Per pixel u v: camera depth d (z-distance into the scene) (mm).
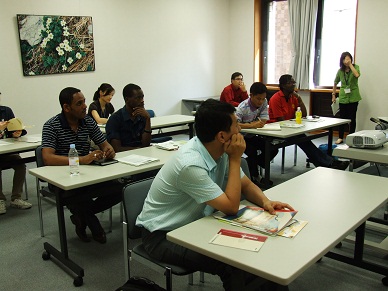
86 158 2609
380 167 3090
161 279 2396
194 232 1448
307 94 6953
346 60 5906
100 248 2818
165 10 6727
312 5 6516
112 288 2307
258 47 7551
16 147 3191
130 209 1857
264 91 3980
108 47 6051
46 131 2764
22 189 3840
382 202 1741
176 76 7109
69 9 5539
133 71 6441
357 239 2291
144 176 2865
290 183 2037
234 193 1557
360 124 6395
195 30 7266
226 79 8055
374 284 2293
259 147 4125
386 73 5973
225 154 1727
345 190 1909
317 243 1342
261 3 7375
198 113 1600
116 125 3396
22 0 5090
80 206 2848
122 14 6145
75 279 2334
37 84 5371
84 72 5824
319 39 6684
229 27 7844
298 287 2270
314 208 1669
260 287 1521
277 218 1545
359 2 6059
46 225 3252
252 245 1326
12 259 2680
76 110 2750
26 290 2303
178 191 1625
